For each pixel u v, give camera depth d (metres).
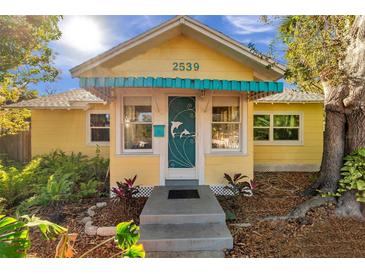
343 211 4.91
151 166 6.45
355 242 4.04
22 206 5.33
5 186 5.84
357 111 5.16
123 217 4.96
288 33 5.75
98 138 10.43
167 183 6.52
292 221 4.78
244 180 6.54
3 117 11.10
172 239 3.80
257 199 6.07
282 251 3.80
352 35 5.11
